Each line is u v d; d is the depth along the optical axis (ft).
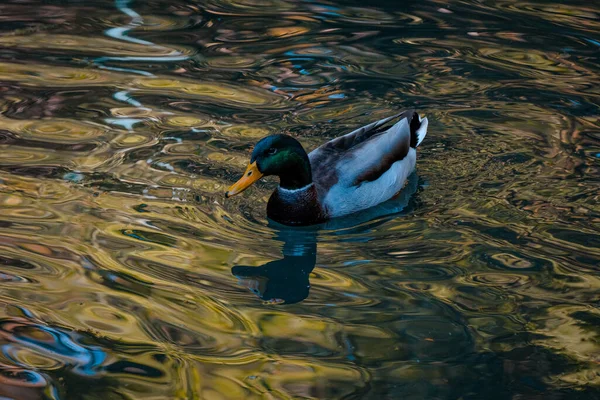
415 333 23.63
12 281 25.46
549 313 24.52
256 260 27.68
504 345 23.03
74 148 34.14
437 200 31.65
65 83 39.88
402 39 45.29
